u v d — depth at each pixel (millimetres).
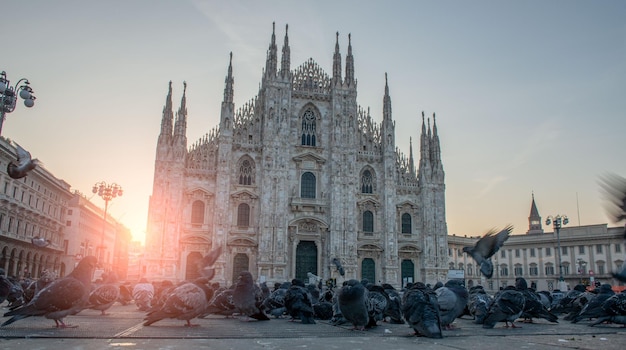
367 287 25531
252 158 81188
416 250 85125
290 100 83938
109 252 164125
